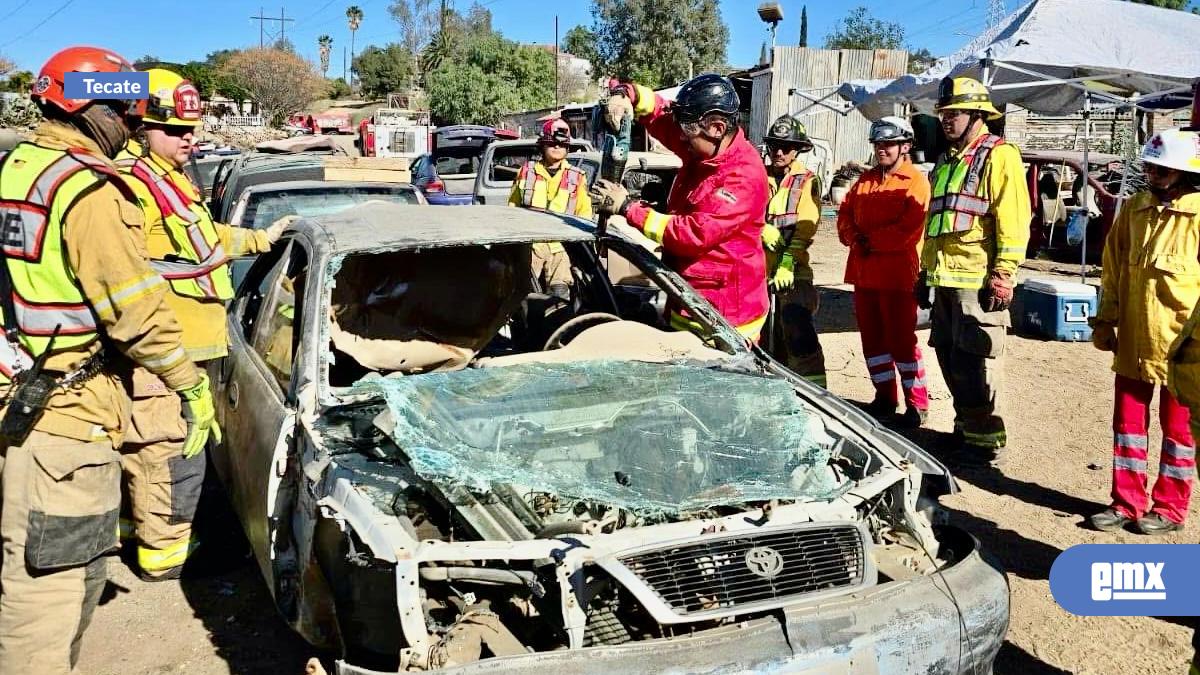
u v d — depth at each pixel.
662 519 2.69
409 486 2.72
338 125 33.97
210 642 3.56
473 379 3.24
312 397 3.03
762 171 4.14
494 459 2.70
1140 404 4.45
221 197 9.43
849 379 7.28
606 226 3.89
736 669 2.26
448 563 2.48
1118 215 4.43
